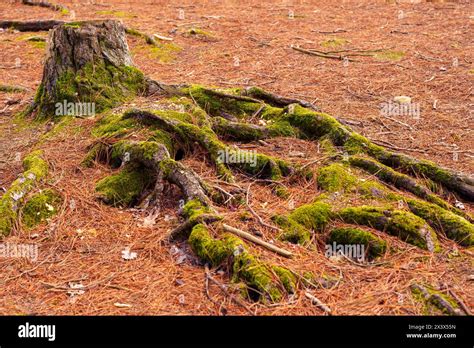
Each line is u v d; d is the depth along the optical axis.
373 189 5.33
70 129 6.51
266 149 6.19
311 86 8.95
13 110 7.81
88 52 7.07
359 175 5.64
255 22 13.20
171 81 9.09
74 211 5.16
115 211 5.26
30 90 8.70
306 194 5.40
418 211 5.08
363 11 14.59
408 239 4.75
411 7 14.80
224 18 13.48
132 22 12.78
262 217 4.96
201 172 5.63
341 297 4.10
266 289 4.05
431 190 5.66
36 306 4.05
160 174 5.31
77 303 4.08
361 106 8.12
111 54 7.23
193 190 5.09
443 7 14.62
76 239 4.83
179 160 5.97
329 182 5.42
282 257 4.48
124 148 5.66
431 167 5.77
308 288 4.17
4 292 4.20
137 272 4.43
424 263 4.50
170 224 5.01
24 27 12.13
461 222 4.90
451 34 11.95
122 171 5.57
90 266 4.51
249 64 10.08
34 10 13.97
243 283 4.15
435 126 7.48
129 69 7.26
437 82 9.10
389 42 11.45
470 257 4.57
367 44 11.38
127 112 6.27
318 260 4.51
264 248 4.53
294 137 6.43
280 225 4.85
